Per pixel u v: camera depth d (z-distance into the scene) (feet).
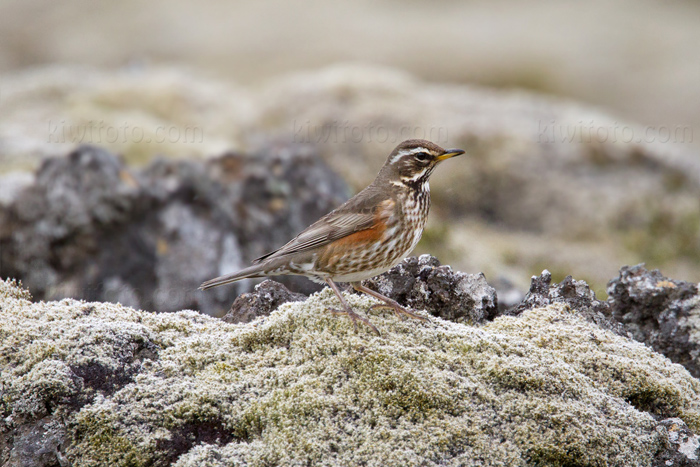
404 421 22.07
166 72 105.60
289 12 153.58
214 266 50.70
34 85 91.25
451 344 24.86
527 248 69.87
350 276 29.68
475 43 138.21
